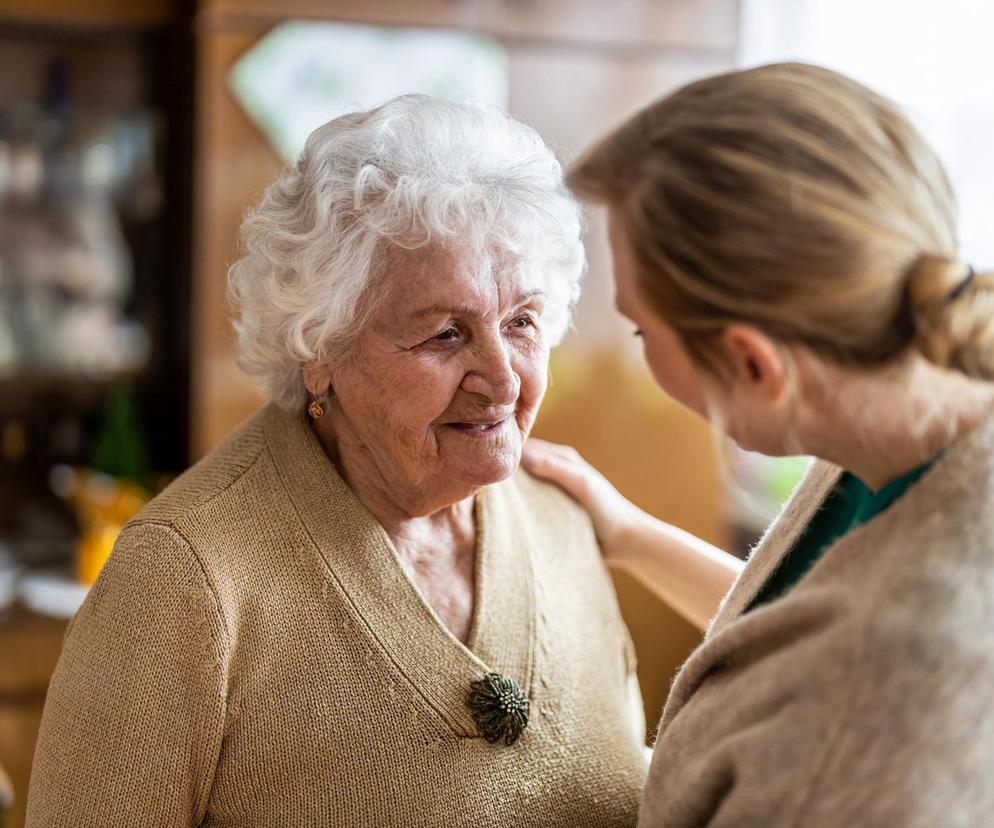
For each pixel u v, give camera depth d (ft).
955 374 2.58
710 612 4.45
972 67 7.04
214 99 7.47
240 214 7.63
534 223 3.59
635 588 8.39
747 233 2.43
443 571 4.00
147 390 9.44
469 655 3.78
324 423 3.94
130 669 3.44
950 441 2.57
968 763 2.33
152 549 3.52
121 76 9.05
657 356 2.77
